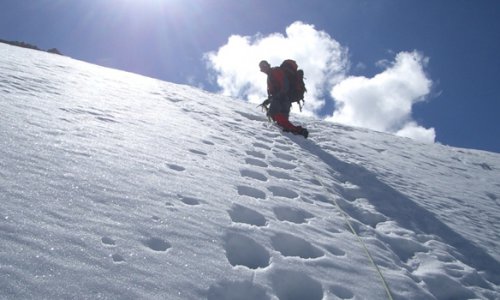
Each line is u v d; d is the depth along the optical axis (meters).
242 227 2.56
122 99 5.88
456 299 2.70
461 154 9.64
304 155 5.62
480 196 6.00
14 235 1.74
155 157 3.43
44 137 3.08
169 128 4.73
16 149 2.67
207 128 5.47
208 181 3.23
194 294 1.78
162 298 1.67
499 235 4.35
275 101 7.20
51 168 2.54
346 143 7.54
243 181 3.54
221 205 2.81
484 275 3.25
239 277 2.02
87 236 1.92
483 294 2.84
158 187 2.77
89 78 7.34
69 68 8.23
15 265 1.56
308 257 2.60
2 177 2.23
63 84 5.82
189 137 4.56
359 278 2.43
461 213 4.80
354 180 5.07
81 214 2.11
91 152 3.05
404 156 7.73
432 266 3.04
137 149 3.50
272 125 7.27
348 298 2.20
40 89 4.95
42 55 10.15
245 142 5.28
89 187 2.44
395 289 2.45
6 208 1.93
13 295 1.42
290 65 7.28
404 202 4.59
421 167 7.11
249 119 7.45
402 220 4.01
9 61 6.92
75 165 2.71
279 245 2.57
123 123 4.30
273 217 2.92
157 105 6.25
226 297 1.87
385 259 2.84
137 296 1.63
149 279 1.76
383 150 7.82
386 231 3.58
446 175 6.98
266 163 4.51
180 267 1.93
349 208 3.88
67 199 2.21
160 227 2.23
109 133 3.74
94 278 1.65
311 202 3.64
